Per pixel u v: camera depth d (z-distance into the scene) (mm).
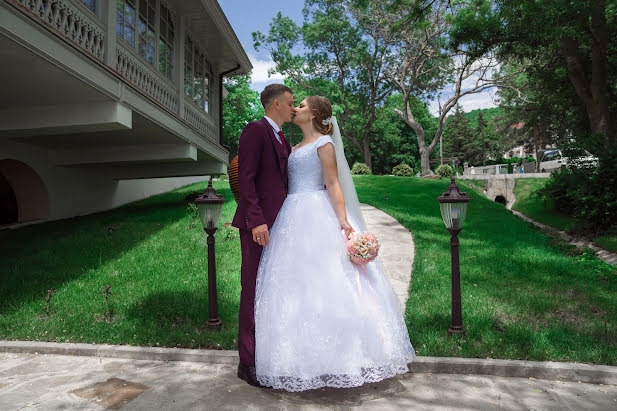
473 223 10086
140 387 2926
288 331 2621
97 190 12867
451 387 2859
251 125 2949
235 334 3795
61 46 5293
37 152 10297
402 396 2709
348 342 2572
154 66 9422
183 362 3441
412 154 53750
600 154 10781
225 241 7457
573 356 3184
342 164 3229
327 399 2664
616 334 3709
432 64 33156
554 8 11844
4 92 6180
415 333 3672
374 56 33625
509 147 47562
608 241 9305
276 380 2658
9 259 7000
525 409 2527
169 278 5664
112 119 6723
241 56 13844
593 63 13594
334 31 33594
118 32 7742
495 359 3191
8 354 3740
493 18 14094
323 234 2846
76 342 3834
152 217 10133
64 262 6668
